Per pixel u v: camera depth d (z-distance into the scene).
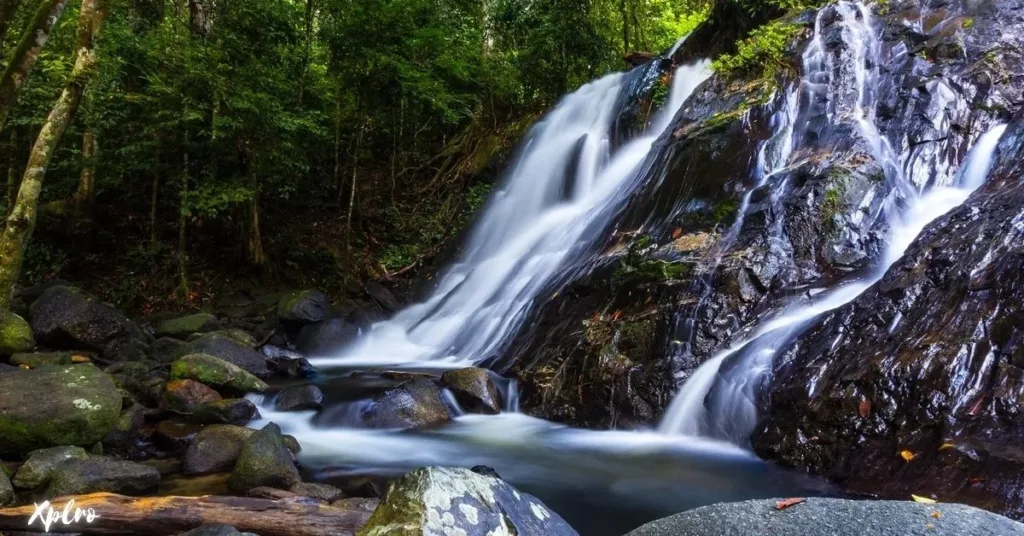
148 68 10.03
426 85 13.07
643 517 3.85
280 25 11.06
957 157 6.74
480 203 13.77
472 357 8.03
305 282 11.95
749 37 9.88
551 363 6.25
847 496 3.69
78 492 3.78
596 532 3.67
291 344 9.66
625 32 16.98
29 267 10.51
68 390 4.60
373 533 2.30
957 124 6.89
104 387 4.80
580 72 16.00
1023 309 3.85
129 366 6.53
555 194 12.38
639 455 4.81
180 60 9.70
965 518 2.02
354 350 9.59
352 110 13.76
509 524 2.40
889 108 7.20
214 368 6.08
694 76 11.43
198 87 9.87
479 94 16.05
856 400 4.12
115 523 3.24
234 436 4.82
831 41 7.95
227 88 9.84
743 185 6.84
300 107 11.37
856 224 6.03
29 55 6.48
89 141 10.95
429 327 9.92
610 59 16.69
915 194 6.60
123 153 10.17
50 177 12.02
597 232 8.48
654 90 11.98
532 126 14.48
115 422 4.79
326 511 3.41
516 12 16.14
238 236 12.10
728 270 5.80
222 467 4.60
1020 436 3.35
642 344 5.66
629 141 11.86
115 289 10.79
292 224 12.91
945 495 3.26
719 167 7.12
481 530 2.32
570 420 5.67
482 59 15.94
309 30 13.38
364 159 15.33
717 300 5.64
